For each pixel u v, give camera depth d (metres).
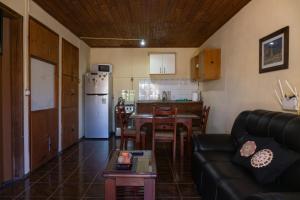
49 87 4.23
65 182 3.20
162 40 6.17
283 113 2.26
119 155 2.52
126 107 6.80
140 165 2.34
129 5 3.74
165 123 4.33
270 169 1.90
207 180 2.33
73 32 5.41
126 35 5.65
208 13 4.07
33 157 3.60
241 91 3.82
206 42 6.13
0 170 3.05
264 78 3.08
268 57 2.96
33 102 3.63
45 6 3.80
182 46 6.94
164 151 4.99
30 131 3.50
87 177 3.39
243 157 2.34
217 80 5.15
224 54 4.68
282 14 2.69
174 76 7.12
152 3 3.66
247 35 3.60
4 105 3.14
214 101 5.40
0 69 3.07
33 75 3.63
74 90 5.61
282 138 2.02
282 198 1.14
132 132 4.55
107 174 2.11
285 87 2.61
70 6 3.79
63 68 4.86
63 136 4.87
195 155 3.00
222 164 2.41
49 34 4.17
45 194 2.82
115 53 7.12
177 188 3.03
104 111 6.44
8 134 3.19
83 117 6.43
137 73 7.14
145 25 4.82
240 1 3.54
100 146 5.45
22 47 3.28
